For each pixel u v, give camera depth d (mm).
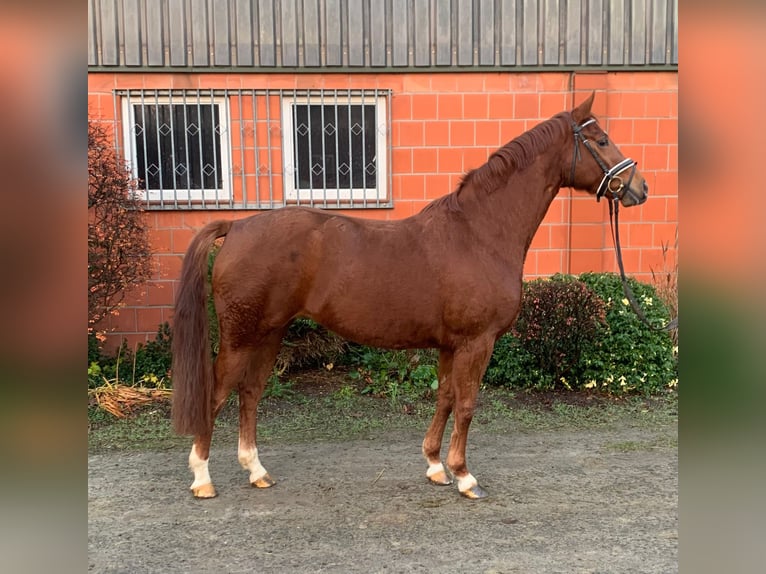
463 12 5051
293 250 2762
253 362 3035
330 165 5156
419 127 5148
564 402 4359
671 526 2621
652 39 5172
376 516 2738
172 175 5039
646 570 2281
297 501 2898
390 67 5059
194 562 2361
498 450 3543
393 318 2779
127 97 4922
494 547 2457
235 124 5043
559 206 5266
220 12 4918
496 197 2887
